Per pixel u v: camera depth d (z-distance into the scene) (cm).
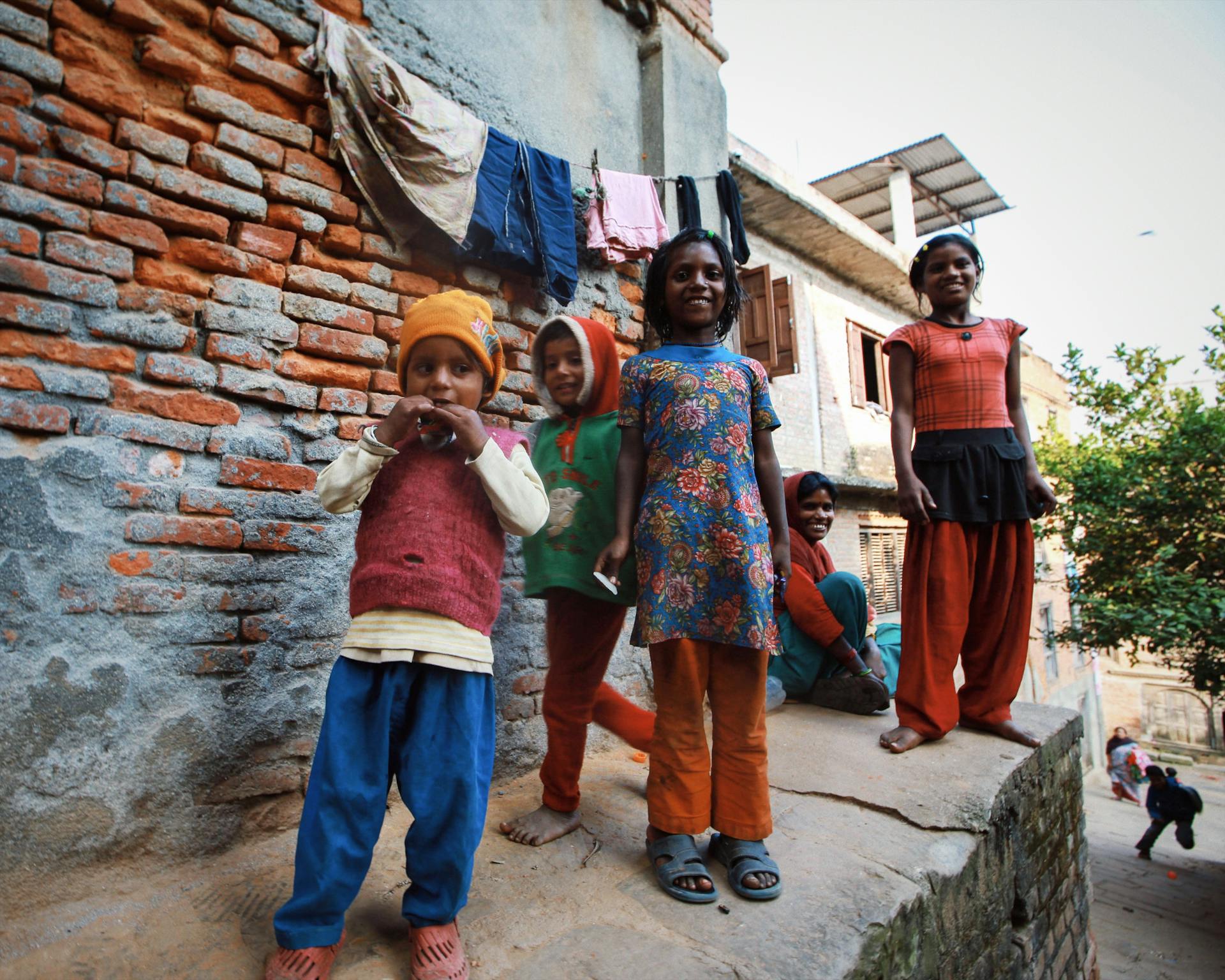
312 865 130
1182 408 789
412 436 165
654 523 180
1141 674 1711
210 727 184
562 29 313
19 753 157
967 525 282
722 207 376
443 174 230
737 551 176
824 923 161
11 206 164
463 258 254
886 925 165
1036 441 941
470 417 151
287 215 208
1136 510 800
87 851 163
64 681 163
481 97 274
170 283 187
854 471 855
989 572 285
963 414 282
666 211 343
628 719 233
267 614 196
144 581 176
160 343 183
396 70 223
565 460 202
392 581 143
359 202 226
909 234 1001
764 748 184
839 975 145
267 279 204
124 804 169
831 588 343
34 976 134
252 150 202
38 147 170
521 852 189
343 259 222
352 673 142
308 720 202
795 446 769
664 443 185
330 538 210
